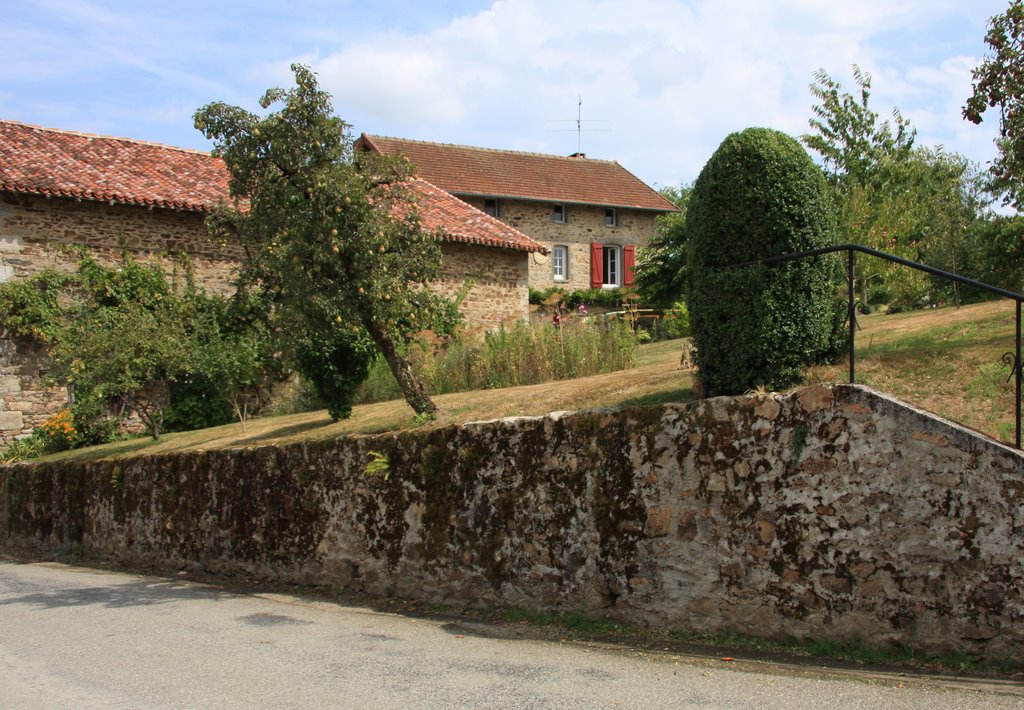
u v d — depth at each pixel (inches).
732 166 250.5
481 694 190.7
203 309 739.4
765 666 199.3
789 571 213.6
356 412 513.0
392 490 316.5
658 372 395.9
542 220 1376.7
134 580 406.3
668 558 236.4
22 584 402.6
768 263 243.8
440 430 302.7
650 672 201.6
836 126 541.0
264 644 251.6
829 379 254.7
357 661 226.1
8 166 717.3
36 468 561.6
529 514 270.8
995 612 184.7
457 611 286.2
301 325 364.8
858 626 201.8
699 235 259.9
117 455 514.9
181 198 758.5
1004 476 186.4
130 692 203.5
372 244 347.3
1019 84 328.8
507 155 1461.6
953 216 634.2
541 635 247.4
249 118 347.6
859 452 205.5
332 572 339.3
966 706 163.3
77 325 618.2
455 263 842.2
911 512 196.9
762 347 243.3
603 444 254.1
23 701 198.7
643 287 1238.3
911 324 377.1
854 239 481.1
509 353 566.6
